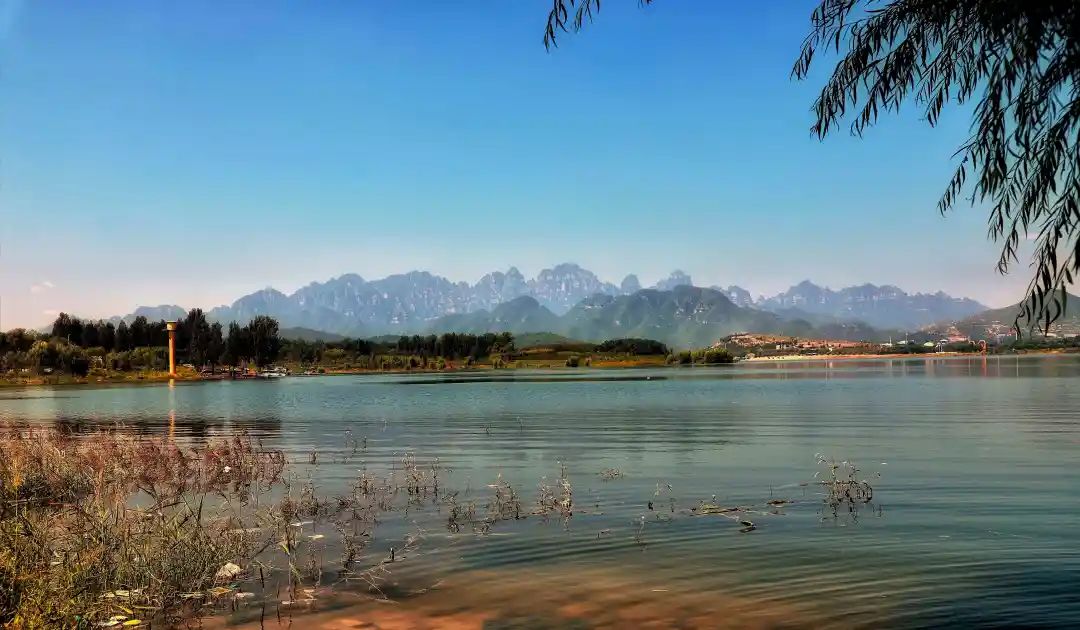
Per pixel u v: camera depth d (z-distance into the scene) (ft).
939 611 27.04
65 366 449.06
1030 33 19.66
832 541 37.73
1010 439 85.15
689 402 177.37
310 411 168.25
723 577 31.76
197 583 29.12
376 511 46.85
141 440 98.17
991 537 38.19
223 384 417.69
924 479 57.21
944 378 305.73
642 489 54.80
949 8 21.04
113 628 25.34
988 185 21.44
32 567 24.14
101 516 29.63
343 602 28.96
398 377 523.70
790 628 25.62
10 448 44.14
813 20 23.32
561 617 27.07
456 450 83.76
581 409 158.40
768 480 58.65
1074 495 49.98
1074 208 18.78
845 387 246.06
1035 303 19.36
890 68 22.24
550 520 43.62
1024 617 26.22
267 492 55.06
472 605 28.48
